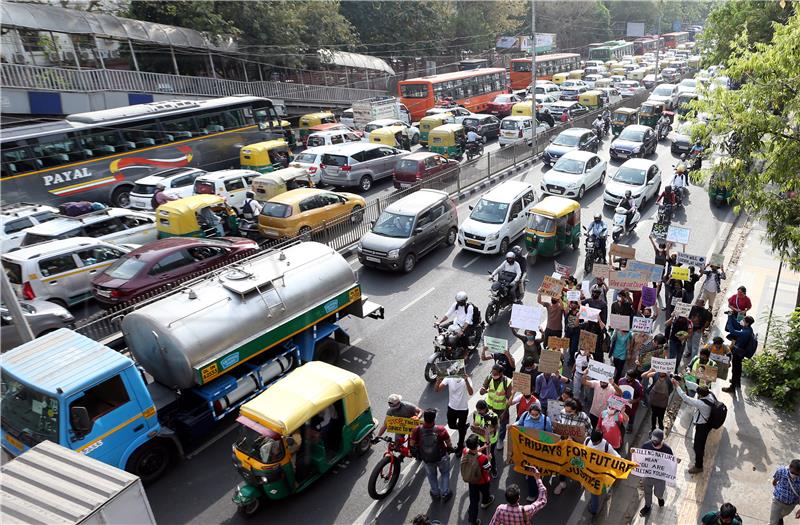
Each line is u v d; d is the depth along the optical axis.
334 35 44.72
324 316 11.45
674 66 68.50
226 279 10.54
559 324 11.72
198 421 9.53
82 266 14.23
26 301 12.91
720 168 10.97
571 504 8.47
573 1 86.62
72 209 18.55
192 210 16.94
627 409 9.49
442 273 16.86
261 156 25.80
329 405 8.56
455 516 8.27
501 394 9.20
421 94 41.00
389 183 26.78
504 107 43.53
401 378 11.67
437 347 11.45
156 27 33.19
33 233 15.44
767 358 11.27
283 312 10.68
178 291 10.50
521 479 8.95
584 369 9.63
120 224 16.69
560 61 60.50
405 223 16.95
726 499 8.44
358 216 18.88
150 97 31.92
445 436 8.12
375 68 48.53
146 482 8.95
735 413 10.41
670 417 10.48
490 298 14.96
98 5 34.38
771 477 8.85
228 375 10.11
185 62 36.97
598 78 57.06
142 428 8.67
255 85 37.91
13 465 5.77
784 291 14.89
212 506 8.54
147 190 21.22
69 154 22.05
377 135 31.05
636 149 28.48
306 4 41.31
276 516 8.30
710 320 11.92
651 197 22.97
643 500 8.58
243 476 8.14
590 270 16.53
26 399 8.11
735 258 17.31
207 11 35.59
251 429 8.20
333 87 43.06
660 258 14.02
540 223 17.05
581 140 28.61
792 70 10.05
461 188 24.61
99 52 32.12
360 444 9.31
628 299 11.23
